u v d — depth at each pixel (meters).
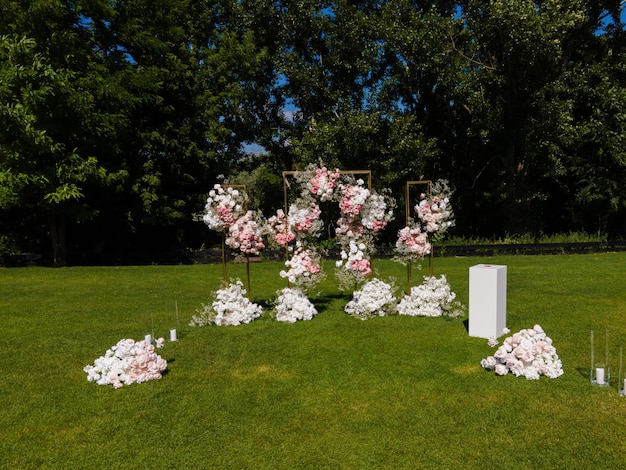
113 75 16.36
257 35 22.02
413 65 19.70
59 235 17.05
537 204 20.84
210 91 20.42
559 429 4.38
